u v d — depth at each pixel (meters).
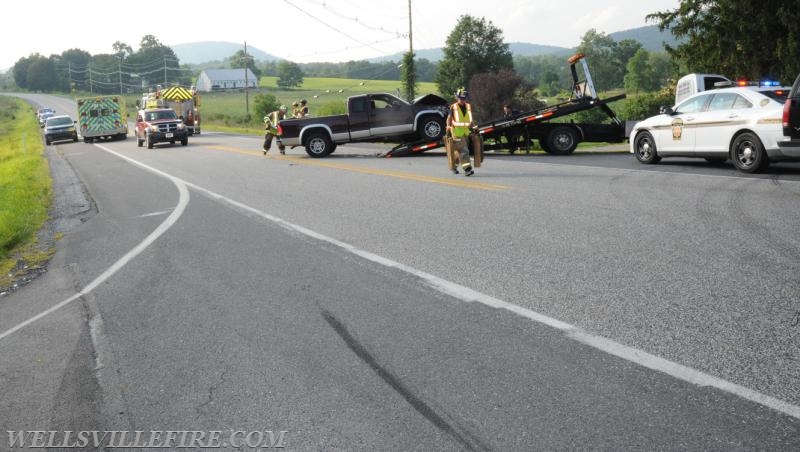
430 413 3.74
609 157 17.73
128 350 5.16
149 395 4.30
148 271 7.74
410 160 19.62
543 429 3.47
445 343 4.73
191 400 4.18
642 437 3.33
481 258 7.09
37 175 21.53
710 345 4.38
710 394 3.71
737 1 22.52
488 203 10.60
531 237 7.92
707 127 13.53
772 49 22.42
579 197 10.63
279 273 7.09
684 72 26.84
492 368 4.25
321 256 7.72
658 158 15.22
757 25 22.36
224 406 4.05
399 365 4.41
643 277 6.01
